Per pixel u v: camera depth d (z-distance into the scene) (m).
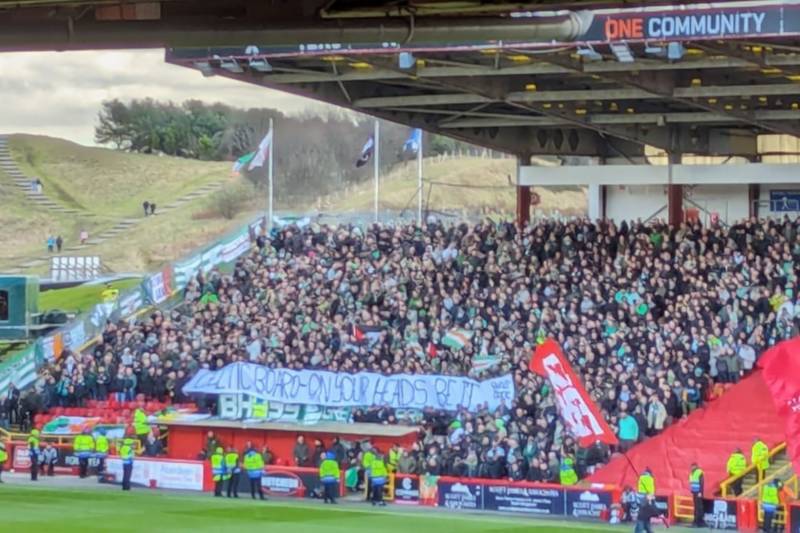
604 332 61.50
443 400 60.16
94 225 151.75
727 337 58.69
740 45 50.88
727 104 65.56
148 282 79.00
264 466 57.78
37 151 170.62
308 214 138.88
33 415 67.19
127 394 66.81
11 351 81.06
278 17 17.42
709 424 56.00
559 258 68.81
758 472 51.81
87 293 108.94
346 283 70.19
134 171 166.75
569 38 18.34
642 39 48.91
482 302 65.44
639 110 70.56
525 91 64.06
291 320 67.88
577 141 82.56
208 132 173.50
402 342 64.25
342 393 61.75
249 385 63.00
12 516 48.78
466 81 60.84
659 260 64.88
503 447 54.94
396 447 57.50
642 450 55.22
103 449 61.16
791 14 46.69
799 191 76.25
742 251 65.44
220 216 156.12
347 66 60.28
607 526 49.12
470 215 145.25
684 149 76.19
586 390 54.31
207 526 47.19
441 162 161.12
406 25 17.78
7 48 16.55
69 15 17.42
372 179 160.12
